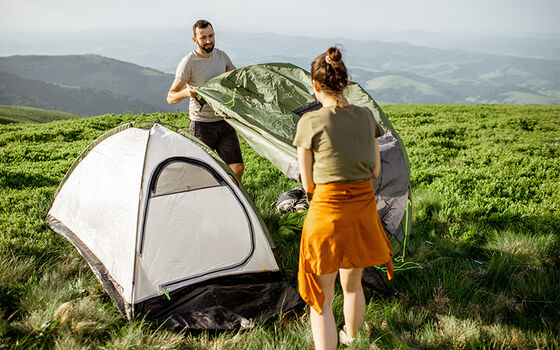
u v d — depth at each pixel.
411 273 4.20
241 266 3.94
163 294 3.52
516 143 11.41
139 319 3.31
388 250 2.66
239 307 3.48
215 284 3.74
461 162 8.93
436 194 6.45
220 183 4.14
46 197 6.35
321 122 2.35
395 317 3.44
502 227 5.48
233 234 4.02
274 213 5.63
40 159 10.22
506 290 3.85
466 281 3.96
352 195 2.40
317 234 2.44
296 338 3.14
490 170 8.08
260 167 8.53
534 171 8.16
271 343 3.09
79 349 2.86
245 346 3.01
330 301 2.73
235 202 4.13
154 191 3.80
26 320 3.14
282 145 3.82
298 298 3.62
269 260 4.10
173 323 3.28
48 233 4.84
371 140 2.47
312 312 2.73
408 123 15.98
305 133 2.39
